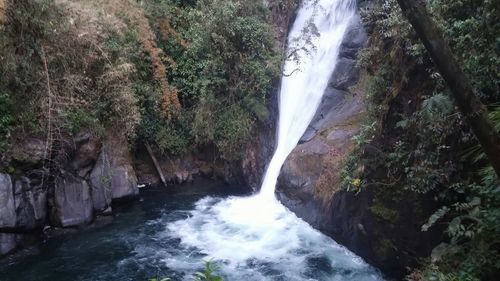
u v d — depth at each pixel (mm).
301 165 9516
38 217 8555
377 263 7141
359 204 7434
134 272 7742
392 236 6688
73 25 9688
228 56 12172
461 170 5297
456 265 4582
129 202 11023
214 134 12352
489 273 4188
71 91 9336
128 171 10875
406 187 5973
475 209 4285
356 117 9273
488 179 4332
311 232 8828
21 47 8680
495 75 4562
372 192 7090
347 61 10586
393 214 6625
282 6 13625
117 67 10195
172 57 12859
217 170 12984
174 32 12969
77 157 9320
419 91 6207
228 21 11969
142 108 11188
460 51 4781
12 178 8102
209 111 12242
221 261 8109
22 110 8523
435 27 2545
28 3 8688
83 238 9016
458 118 5168
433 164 5590
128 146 11227
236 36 12227
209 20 11969
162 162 12727
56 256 8242
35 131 8617
